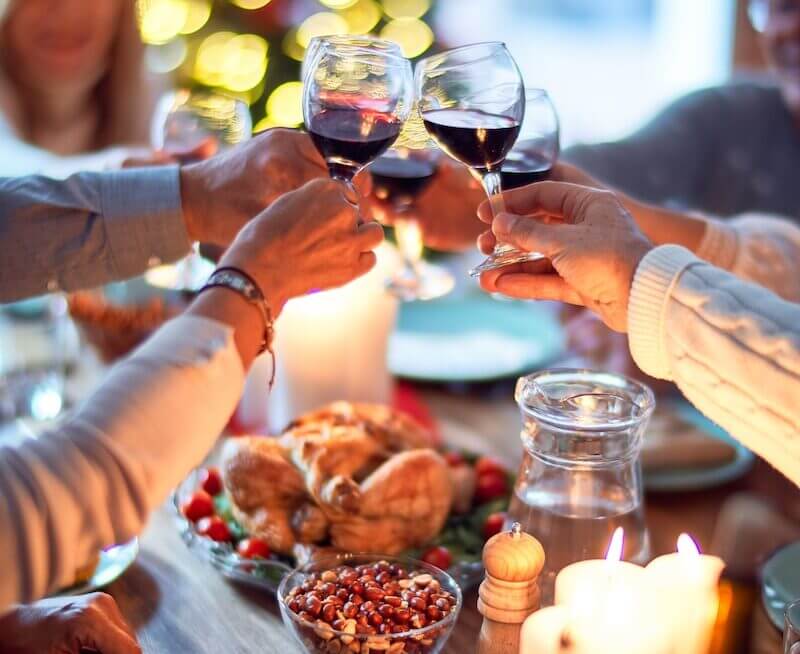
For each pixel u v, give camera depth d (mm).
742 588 1155
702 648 949
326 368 1483
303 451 1220
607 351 1665
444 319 1972
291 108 2469
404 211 1442
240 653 1080
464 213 1447
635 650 911
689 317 1009
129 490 900
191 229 1279
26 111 2357
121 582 1180
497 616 992
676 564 963
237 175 1235
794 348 969
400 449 1280
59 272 1296
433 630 989
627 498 1024
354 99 1053
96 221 1275
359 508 1174
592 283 1059
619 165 2027
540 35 4828
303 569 1067
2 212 1271
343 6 2455
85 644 1034
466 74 1088
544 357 1766
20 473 884
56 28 2242
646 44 4777
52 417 1540
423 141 1300
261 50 2465
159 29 2463
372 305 1483
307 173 1217
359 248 1031
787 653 955
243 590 1174
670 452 1405
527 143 1214
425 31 2525
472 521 1260
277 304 997
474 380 1691
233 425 1534
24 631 1032
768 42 2064
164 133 1451
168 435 915
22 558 877
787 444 981
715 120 2154
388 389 1547
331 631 977
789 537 1293
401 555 1169
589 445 1005
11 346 1768
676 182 2121
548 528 1017
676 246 1047
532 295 1136
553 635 917
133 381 924
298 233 1000
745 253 1366
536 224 1071
